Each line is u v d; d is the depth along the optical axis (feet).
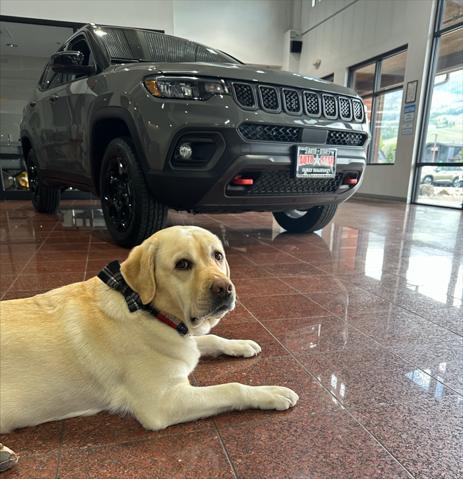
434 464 3.23
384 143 31.30
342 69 35.29
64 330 3.71
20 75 30.09
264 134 8.73
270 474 3.11
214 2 39.70
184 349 3.84
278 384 4.37
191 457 3.28
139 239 9.80
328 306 6.79
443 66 25.61
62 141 12.54
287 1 41.98
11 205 21.89
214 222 16.43
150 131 8.21
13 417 3.48
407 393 4.23
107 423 3.70
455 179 24.93
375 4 30.71
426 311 6.61
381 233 14.12
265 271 8.91
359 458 3.29
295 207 10.64
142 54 10.98
